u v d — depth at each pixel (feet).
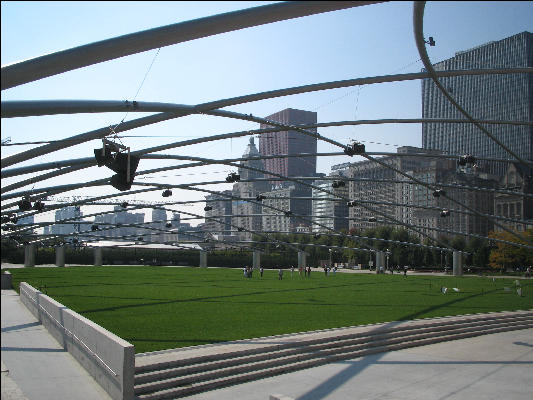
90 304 112.37
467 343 77.77
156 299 124.47
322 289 162.30
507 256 340.59
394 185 576.20
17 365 58.80
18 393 47.78
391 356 67.36
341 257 453.99
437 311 102.53
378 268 299.38
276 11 36.83
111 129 76.59
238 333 72.54
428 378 55.57
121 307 106.73
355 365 61.98
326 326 79.71
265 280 211.82
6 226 210.18
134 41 37.42
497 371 58.90
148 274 245.86
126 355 45.47
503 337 83.76
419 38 52.60
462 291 156.87
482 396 48.80
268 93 73.20
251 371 56.44
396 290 159.53
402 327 78.54
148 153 111.55
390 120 95.30
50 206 174.19
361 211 650.02
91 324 56.85
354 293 146.72
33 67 35.37
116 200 266.36
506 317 98.22
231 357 58.08
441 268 375.25
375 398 48.11
